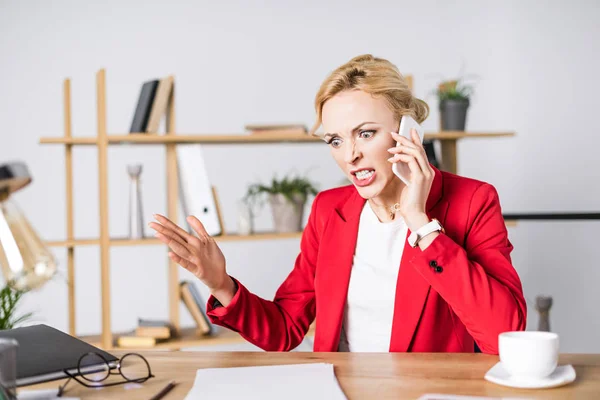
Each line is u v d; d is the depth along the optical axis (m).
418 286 1.48
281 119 4.56
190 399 0.98
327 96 1.47
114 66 4.37
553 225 4.80
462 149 4.76
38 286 1.18
